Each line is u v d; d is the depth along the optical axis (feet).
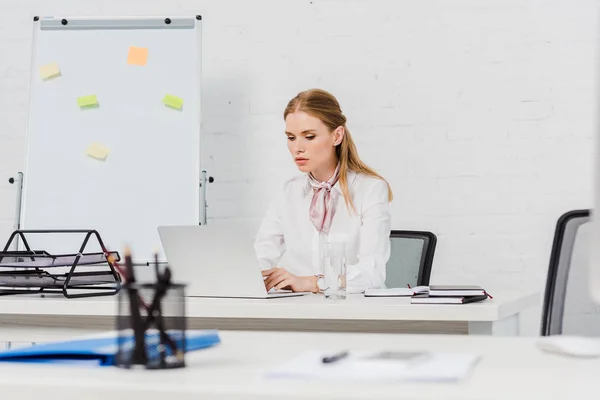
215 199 10.88
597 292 2.41
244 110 10.89
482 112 10.41
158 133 10.05
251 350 3.03
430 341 3.22
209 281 5.85
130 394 2.30
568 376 2.39
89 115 10.14
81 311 5.53
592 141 10.19
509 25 10.37
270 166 10.83
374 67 10.64
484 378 2.35
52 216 9.98
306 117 8.16
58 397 2.35
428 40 10.54
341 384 2.27
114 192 9.97
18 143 11.12
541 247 10.24
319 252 8.10
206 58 10.98
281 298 5.79
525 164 10.30
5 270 6.24
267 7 10.87
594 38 10.18
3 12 11.24
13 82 11.16
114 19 10.31
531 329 10.23
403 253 8.37
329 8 10.75
